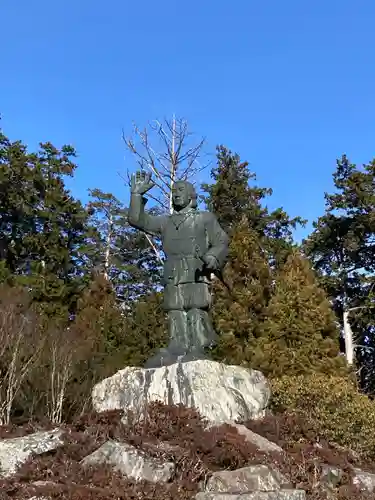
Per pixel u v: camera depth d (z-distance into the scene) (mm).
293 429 10273
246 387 10422
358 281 31312
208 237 11203
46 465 8195
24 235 31219
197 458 8336
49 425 9805
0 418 10641
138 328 20188
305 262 18969
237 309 19594
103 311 20906
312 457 9203
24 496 7340
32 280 25906
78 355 14242
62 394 11461
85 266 34219
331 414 10922
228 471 8148
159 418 9336
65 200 31938
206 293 11016
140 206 11422
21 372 12070
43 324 16922
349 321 29578
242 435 9047
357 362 30203
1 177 29203
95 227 36438
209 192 31047
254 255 21266
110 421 9648
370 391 30172
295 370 16797
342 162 31656
